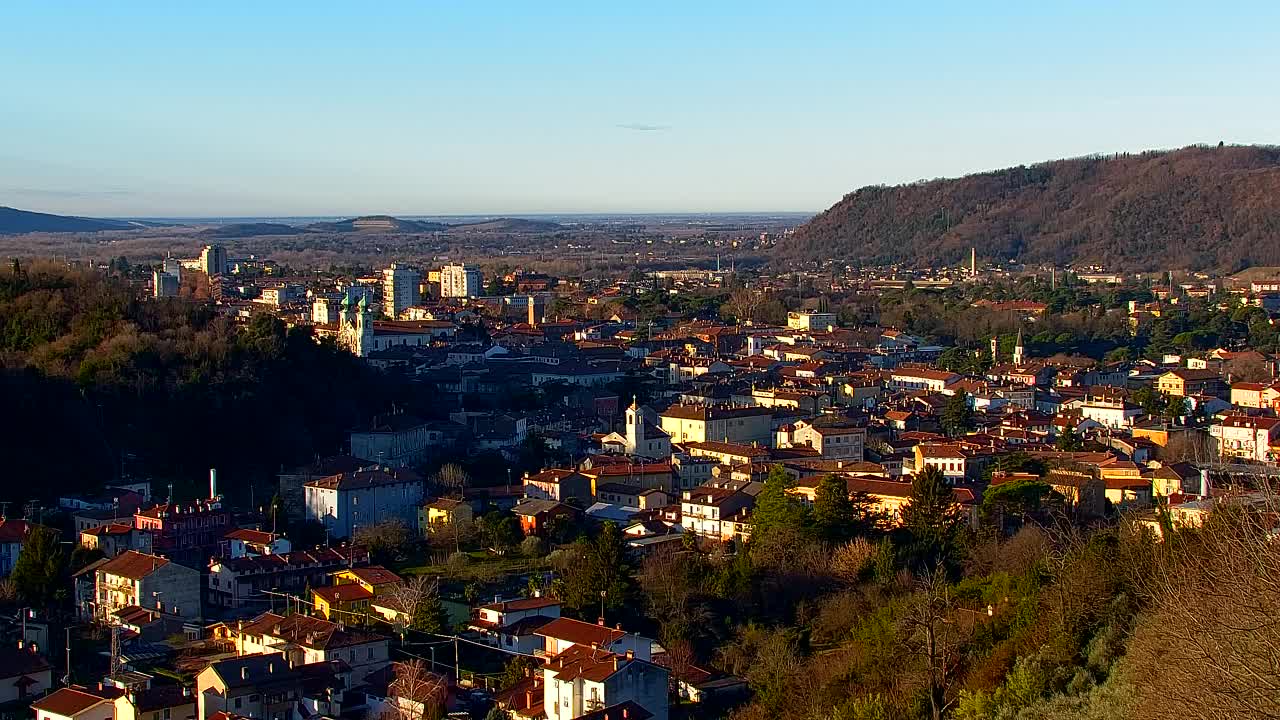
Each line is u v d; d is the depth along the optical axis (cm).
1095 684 15288
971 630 19212
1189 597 12975
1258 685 11394
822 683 19438
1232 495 16038
